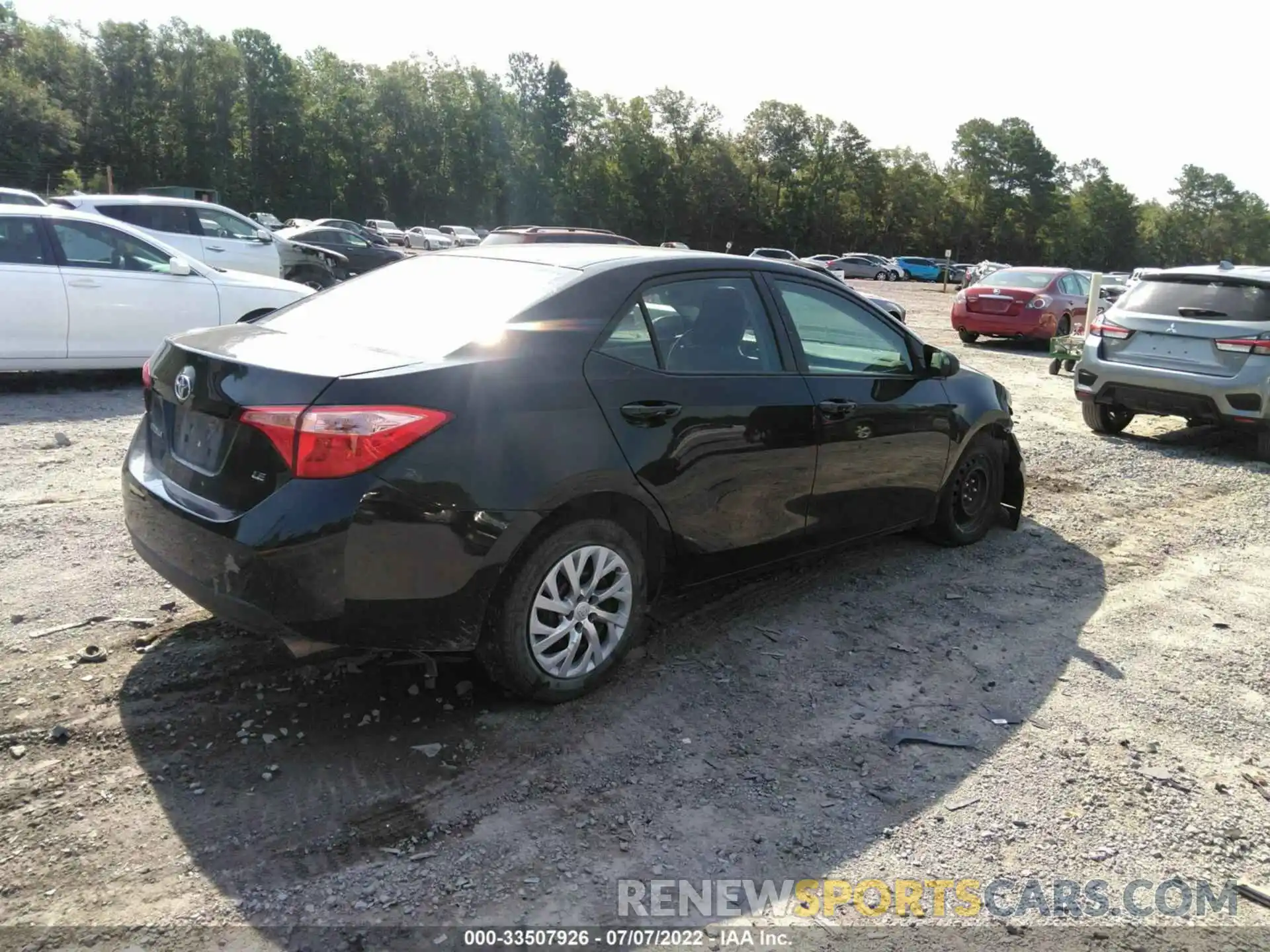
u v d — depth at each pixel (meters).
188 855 2.54
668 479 3.49
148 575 4.32
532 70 85.19
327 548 2.80
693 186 91.06
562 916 2.40
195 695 3.32
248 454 2.91
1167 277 8.70
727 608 4.42
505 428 3.03
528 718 3.33
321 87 85.94
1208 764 3.28
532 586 3.19
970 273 45.06
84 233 8.21
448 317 3.36
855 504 4.44
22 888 2.39
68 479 5.75
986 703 3.64
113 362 8.34
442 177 83.81
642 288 3.60
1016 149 105.94
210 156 74.25
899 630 4.27
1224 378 8.01
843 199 97.44
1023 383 12.37
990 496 5.54
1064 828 2.88
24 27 73.69
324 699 3.35
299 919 2.34
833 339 4.36
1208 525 6.25
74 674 3.40
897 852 2.73
